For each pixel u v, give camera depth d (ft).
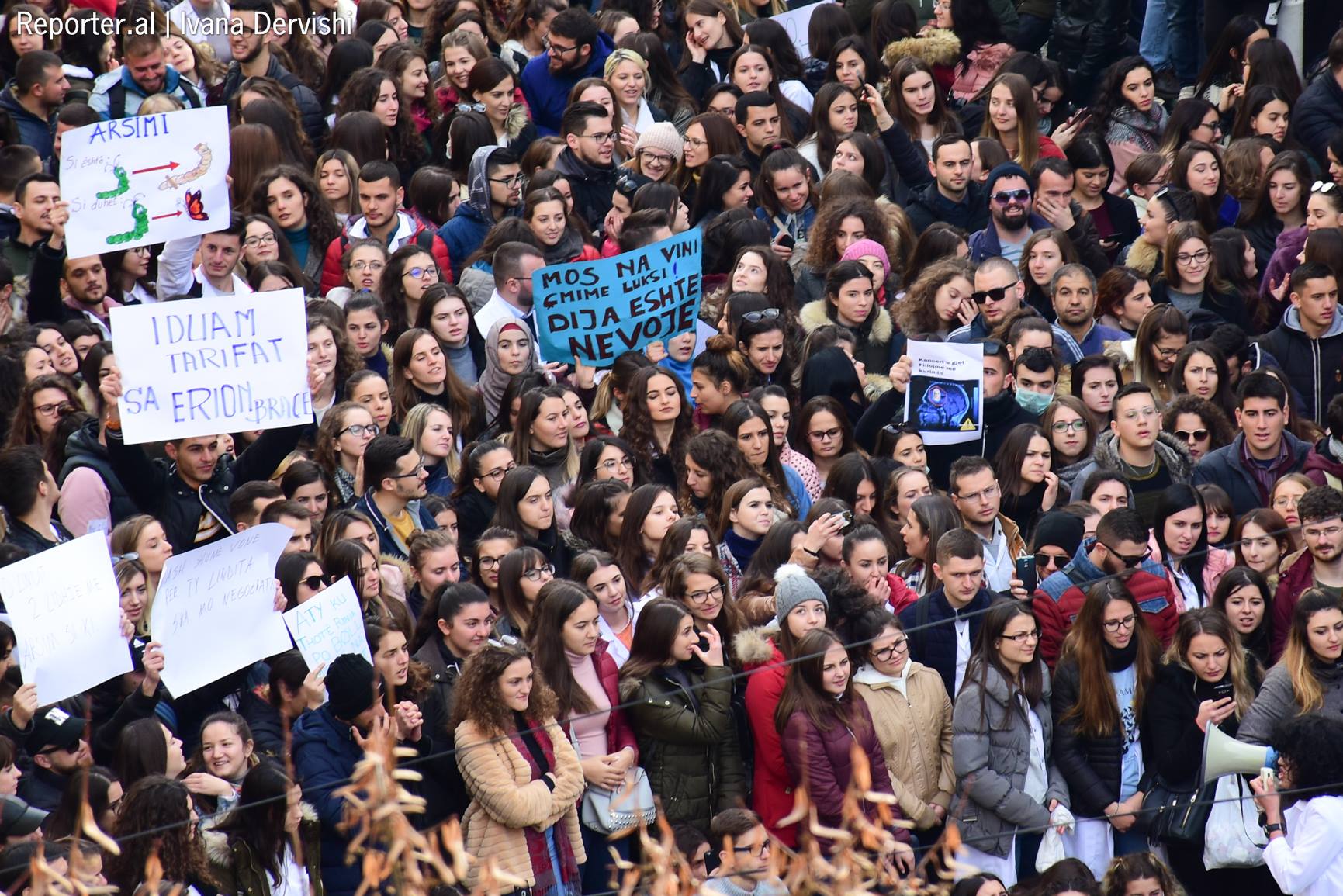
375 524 99.71
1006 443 108.68
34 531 93.15
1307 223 135.23
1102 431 115.44
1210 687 92.79
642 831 77.82
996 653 90.89
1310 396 124.98
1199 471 111.86
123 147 112.47
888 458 109.19
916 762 90.53
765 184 138.92
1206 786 91.04
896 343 123.24
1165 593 95.61
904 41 161.48
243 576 87.10
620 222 135.64
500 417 111.75
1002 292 120.98
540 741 84.17
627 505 99.14
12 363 104.73
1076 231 137.59
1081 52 172.04
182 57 147.33
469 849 82.74
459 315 118.01
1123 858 87.92
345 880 79.15
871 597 91.50
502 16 169.27
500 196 134.62
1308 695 91.56
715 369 114.73
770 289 125.80
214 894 77.61
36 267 114.21
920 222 143.33
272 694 86.02
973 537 94.12
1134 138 154.20
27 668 81.76
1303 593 92.38
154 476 100.37
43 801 80.84
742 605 93.91
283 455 104.06
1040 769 91.56
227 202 114.01
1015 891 88.58
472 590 89.04
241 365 99.96
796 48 166.61
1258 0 166.71
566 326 117.39
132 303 122.11
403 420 112.37
